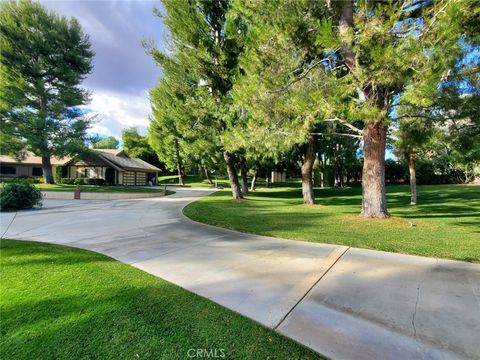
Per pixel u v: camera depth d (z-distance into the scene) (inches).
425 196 726.5
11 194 469.4
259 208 483.8
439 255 189.2
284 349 92.4
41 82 896.3
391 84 222.7
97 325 106.2
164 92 604.1
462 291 133.4
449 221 339.0
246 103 309.3
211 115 532.1
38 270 163.0
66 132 946.7
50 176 1011.9
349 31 202.4
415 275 154.3
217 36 515.5
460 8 166.7
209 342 96.2
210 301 125.5
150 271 163.5
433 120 311.1
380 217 336.2
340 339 97.4
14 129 861.8
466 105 272.1
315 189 1109.1
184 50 504.7
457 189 902.4
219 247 215.9
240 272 161.0
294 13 245.0
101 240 242.8
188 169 2062.0
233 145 407.8
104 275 155.8
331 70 289.6
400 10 191.9
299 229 281.6
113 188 971.9
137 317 111.8
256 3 251.1
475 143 304.2
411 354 89.3
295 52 266.8
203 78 522.3
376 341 96.0
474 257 183.9
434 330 101.6
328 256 188.9
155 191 919.0
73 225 318.0
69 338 98.3
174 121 603.2
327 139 629.0
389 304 121.2
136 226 309.1
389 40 202.1
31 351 92.0
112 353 90.7
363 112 229.0
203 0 489.7
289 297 129.0
